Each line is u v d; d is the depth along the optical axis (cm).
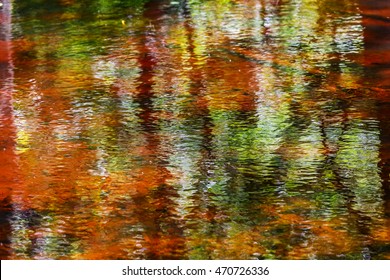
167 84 1129
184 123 974
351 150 873
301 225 712
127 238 701
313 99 1045
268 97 1060
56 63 1262
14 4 1738
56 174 832
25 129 969
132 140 923
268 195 773
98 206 760
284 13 1537
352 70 1166
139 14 1590
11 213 751
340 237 690
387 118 965
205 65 1216
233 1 1672
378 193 766
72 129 965
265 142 903
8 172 838
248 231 706
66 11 1652
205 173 827
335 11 1534
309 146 887
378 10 1527
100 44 1363
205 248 679
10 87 1145
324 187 784
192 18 1530
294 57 1241
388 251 664
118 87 1124
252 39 1354
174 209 750
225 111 1010
